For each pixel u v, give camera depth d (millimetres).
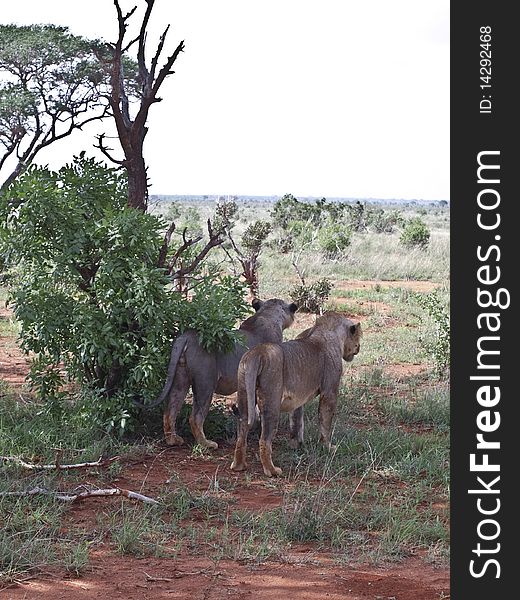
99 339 9352
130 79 24156
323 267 29297
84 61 25406
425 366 14883
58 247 9711
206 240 30094
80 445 9250
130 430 9562
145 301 9281
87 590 5766
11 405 10711
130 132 10547
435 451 9203
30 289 9773
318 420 10148
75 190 10000
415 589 5902
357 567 6320
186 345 9320
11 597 5629
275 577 6059
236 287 10438
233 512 7344
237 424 10094
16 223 9648
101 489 7875
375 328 18406
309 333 9461
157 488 8031
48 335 9523
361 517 7277
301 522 6898
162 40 10500
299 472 8570
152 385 9406
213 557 6406
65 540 6621
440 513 7570
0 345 15773
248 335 9930
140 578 5988
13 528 6688
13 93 24953
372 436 9805
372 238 40781
